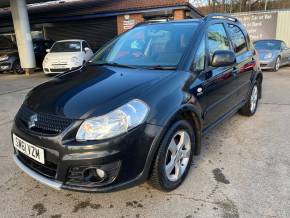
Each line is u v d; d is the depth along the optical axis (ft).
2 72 44.01
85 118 7.59
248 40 16.29
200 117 10.18
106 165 7.50
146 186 9.67
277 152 12.24
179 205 8.71
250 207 8.57
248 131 14.75
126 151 7.63
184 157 9.86
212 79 11.02
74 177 7.70
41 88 9.89
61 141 7.56
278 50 39.42
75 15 53.67
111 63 11.47
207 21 11.94
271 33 59.93
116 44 12.76
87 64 12.24
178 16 45.21
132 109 7.81
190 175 10.37
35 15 58.23
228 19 14.25
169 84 9.03
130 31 13.12
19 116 9.11
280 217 8.12
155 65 10.36
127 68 10.55
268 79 31.35
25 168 8.59
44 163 7.97
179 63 10.10
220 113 12.60
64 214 8.39
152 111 8.11
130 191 9.41
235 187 9.61
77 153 7.44
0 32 63.98
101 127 7.48
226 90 12.58
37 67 46.52
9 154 12.25
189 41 10.76
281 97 22.22
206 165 11.11
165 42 11.23
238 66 13.76
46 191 9.50
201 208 8.56
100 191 7.63
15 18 38.86
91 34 55.47
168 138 8.52
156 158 8.34
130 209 8.56
